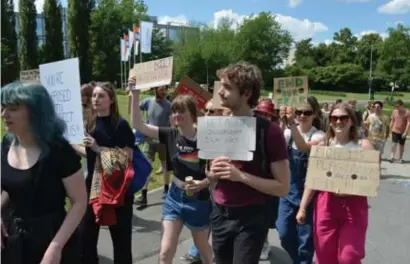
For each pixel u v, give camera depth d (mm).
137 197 6906
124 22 73250
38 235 2328
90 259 3727
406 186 8789
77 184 2424
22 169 2314
